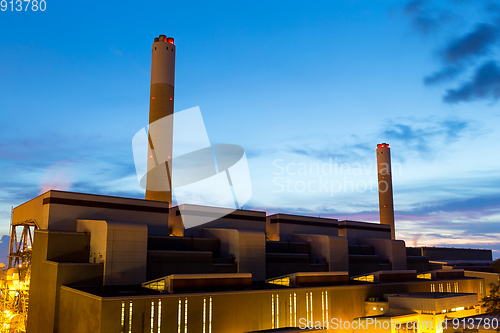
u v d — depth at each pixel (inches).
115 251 2551.7
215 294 2401.6
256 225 3932.1
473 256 7007.9
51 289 2404.0
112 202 3024.1
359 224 5221.5
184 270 2906.0
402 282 3801.7
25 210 3238.2
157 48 4284.0
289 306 2778.1
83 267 2447.1
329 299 3058.6
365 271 4451.3
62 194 2807.6
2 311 3105.3
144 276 2655.0
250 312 2551.7
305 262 3831.2
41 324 2452.0
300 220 4493.1
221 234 3388.3
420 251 5856.3
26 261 3297.2
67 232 2625.5
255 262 3324.3
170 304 2210.9
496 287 2519.7
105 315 1984.5
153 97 4170.8
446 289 4234.7
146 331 2101.4
